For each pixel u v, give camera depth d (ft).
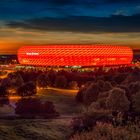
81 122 57.98
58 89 472.03
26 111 197.77
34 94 371.35
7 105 263.90
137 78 347.77
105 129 39.86
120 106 105.70
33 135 77.15
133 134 37.55
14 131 79.71
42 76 507.30
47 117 166.20
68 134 66.08
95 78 526.98
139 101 94.94
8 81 400.47
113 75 487.20
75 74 614.75
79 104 290.97
